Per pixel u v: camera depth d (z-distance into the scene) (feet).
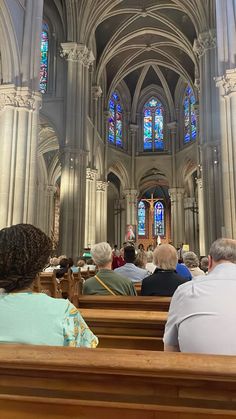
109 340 11.23
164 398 5.04
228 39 45.44
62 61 90.17
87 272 36.47
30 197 48.32
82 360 5.16
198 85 99.81
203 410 4.75
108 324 11.63
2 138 48.01
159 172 139.23
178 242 126.11
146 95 138.72
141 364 5.04
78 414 4.94
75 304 14.24
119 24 105.19
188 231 136.67
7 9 46.50
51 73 90.27
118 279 17.30
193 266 27.43
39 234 7.83
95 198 101.14
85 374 5.17
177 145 132.46
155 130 136.77
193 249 134.92
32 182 48.65
